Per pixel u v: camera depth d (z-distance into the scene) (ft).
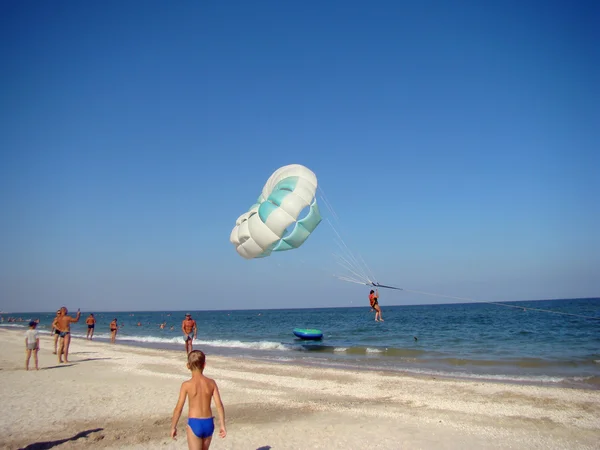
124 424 30.50
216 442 27.02
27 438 27.30
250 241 47.60
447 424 30.99
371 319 238.27
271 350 84.17
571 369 54.90
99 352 73.61
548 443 27.22
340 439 27.66
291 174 49.06
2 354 68.23
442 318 215.31
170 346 97.04
